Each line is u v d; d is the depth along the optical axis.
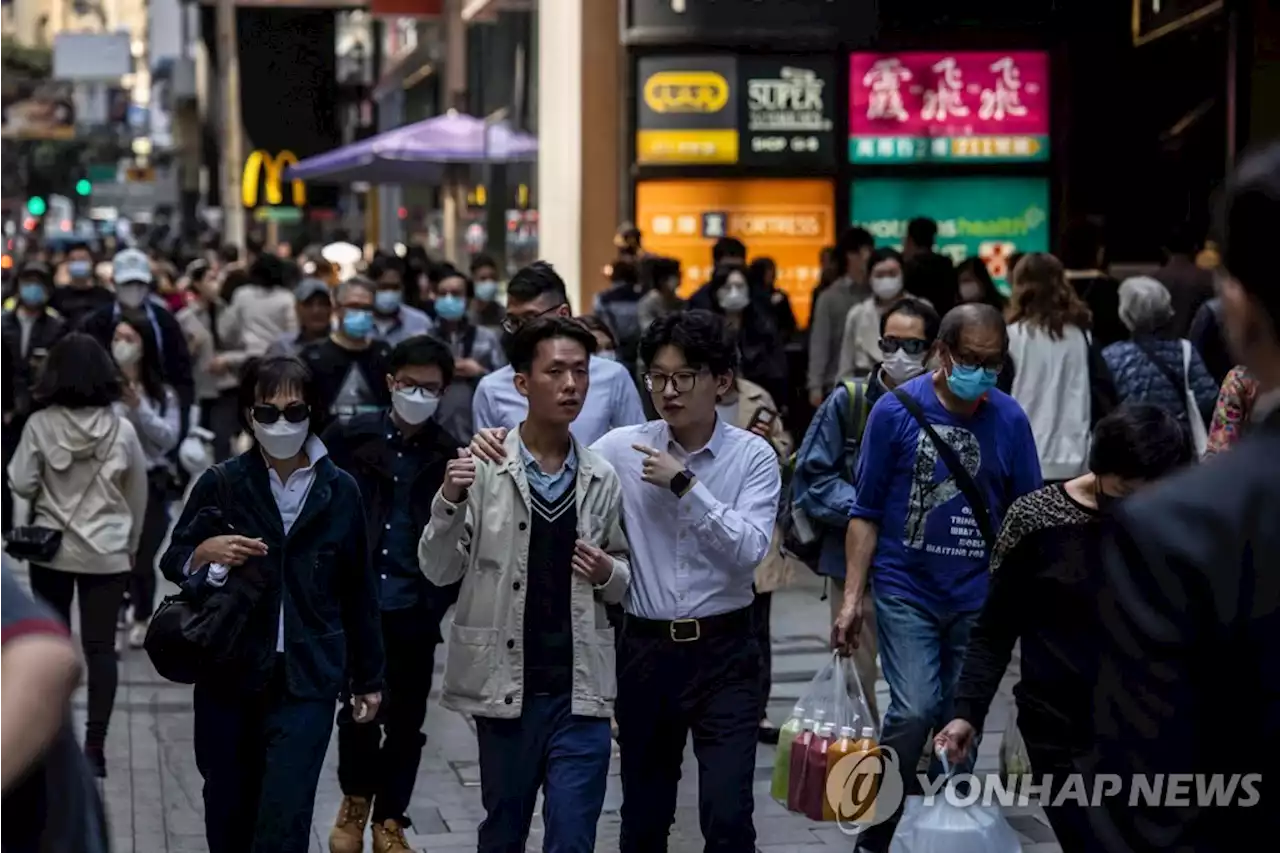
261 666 11.82
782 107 33.84
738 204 33.97
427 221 69.31
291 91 76.56
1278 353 4.48
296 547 12.02
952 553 13.17
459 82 58.72
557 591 11.55
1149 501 4.64
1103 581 4.97
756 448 12.51
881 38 33.66
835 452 15.59
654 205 34.00
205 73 107.00
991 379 12.84
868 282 27.56
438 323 28.11
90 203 151.25
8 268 65.00
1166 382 19.19
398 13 59.62
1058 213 33.91
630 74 33.72
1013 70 33.97
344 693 14.31
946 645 13.34
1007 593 9.74
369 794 14.62
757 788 16.80
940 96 33.97
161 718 19.80
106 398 17.56
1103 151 33.31
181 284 48.56
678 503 11.91
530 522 11.56
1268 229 4.41
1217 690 4.61
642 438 12.44
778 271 34.06
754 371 25.36
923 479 13.21
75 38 145.12
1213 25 29.11
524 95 47.38
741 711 11.95
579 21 34.47
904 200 34.09
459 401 21.23
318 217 89.38
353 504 12.29
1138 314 19.28
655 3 33.03
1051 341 18.70
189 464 24.28
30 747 5.60
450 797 16.73
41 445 17.33
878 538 13.49
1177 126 30.98
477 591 11.56
